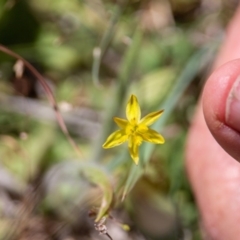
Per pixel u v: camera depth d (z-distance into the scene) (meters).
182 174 0.26
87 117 0.28
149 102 0.28
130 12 0.29
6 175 0.26
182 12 0.31
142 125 0.18
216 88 0.19
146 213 0.25
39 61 0.29
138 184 0.25
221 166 0.24
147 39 0.29
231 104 0.18
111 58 0.30
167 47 0.30
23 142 0.27
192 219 0.25
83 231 0.25
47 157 0.27
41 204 0.25
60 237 0.25
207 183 0.24
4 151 0.27
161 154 0.26
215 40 0.29
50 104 0.28
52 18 0.30
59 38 0.29
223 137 0.19
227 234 0.23
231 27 0.28
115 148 0.26
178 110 0.28
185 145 0.26
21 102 0.28
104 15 0.29
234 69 0.18
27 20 0.29
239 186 0.24
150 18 0.30
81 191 0.24
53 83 0.29
